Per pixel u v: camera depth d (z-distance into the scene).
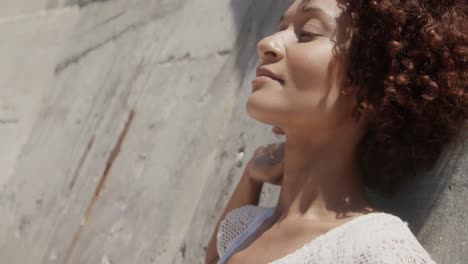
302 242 1.65
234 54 3.25
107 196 3.58
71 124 4.43
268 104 1.72
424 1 1.68
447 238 1.74
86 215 3.66
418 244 1.55
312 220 1.71
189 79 3.49
